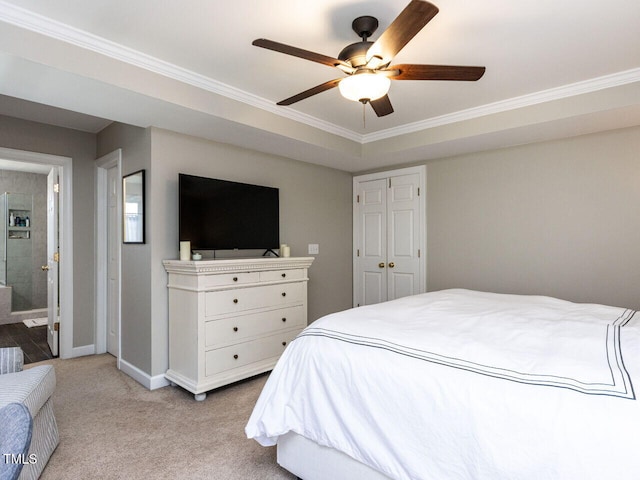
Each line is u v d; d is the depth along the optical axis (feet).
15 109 10.78
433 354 4.70
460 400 4.11
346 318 6.28
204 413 8.37
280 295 10.77
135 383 10.14
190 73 8.38
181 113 8.82
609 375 3.78
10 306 18.22
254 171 12.19
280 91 9.48
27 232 20.04
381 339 5.27
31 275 20.03
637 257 9.80
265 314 10.36
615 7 6.16
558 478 3.40
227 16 6.39
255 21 6.54
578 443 3.39
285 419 5.60
